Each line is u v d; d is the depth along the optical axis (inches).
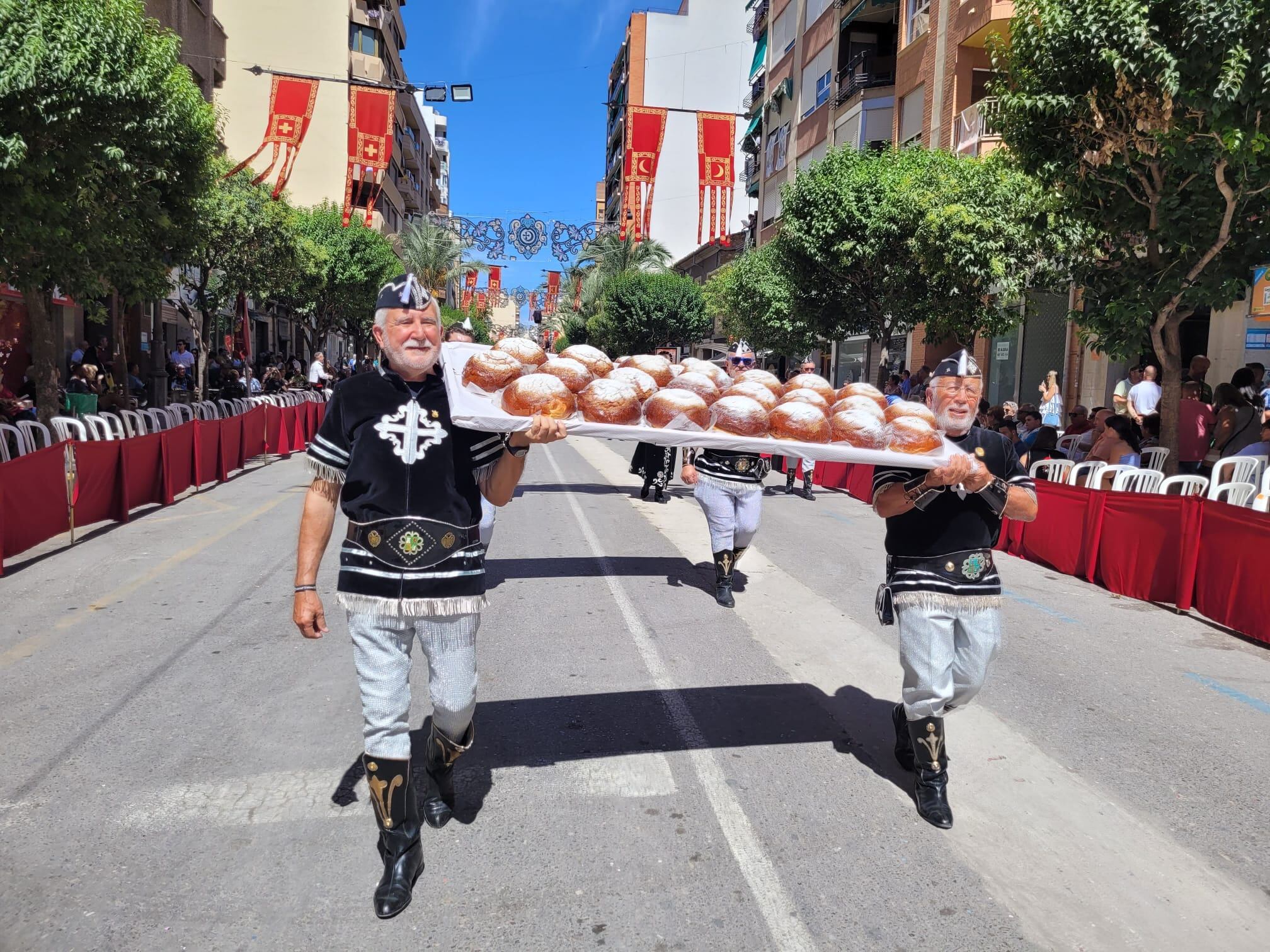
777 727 156.3
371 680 101.9
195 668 178.7
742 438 117.9
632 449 727.7
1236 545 222.4
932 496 116.6
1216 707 169.2
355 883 105.7
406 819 104.1
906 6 921.5
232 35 1562.5
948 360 124.7
